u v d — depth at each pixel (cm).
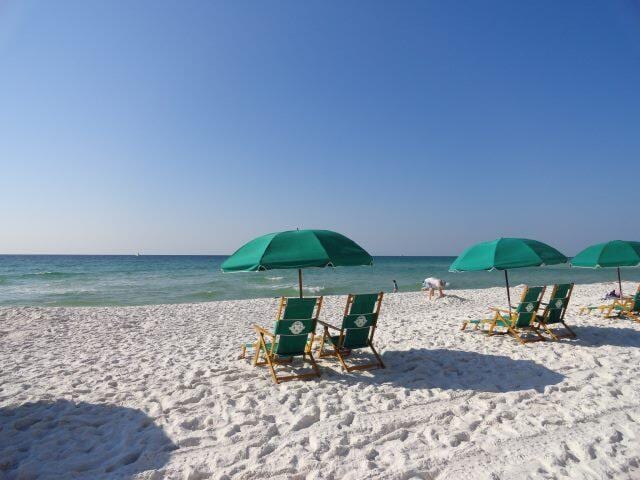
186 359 622
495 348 658
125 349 719
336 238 524
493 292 2069
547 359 585
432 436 355
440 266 6838
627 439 344
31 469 307
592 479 285
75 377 539
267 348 539
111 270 4697
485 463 309
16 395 467
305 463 309
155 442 348
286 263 454
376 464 310
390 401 430
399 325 897
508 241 641
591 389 458
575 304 1277
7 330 923
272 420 392
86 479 295
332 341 555
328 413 404
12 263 6838
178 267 5528
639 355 597
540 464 306
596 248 757
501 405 422
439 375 525
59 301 1828
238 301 1608
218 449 336
